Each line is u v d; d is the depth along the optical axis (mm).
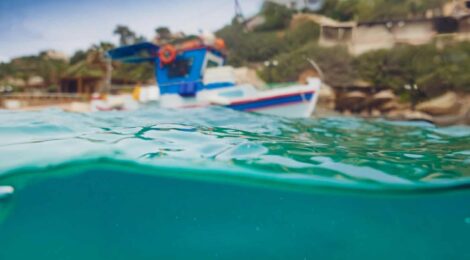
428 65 26641
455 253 4379
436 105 24750
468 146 7449
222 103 13328
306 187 5137
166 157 5113
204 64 14086
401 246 4473
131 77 40281
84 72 39625
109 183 5207
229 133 7227
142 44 14258
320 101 28109
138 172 5156
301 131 8812
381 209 5438
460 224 5039
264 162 5227
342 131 9461
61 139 5863
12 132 6262
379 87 28062
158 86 14852
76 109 26156
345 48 32031
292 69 32062
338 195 5262
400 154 6359
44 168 4719
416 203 5359
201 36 14492
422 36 30797
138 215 4840
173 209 5125
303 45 36031
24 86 44156
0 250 4109
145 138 6156
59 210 4727
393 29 32375
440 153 6562
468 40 27625
